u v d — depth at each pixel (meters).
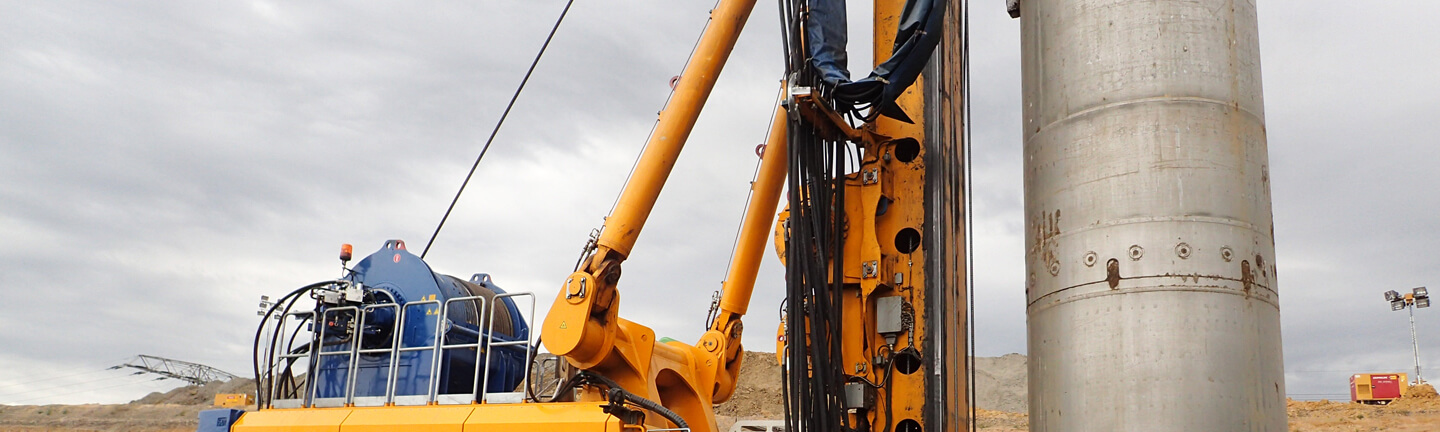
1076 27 10.16
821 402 10.72
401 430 10.90
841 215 11.73
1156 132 9.48
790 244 11.05
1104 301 9.27
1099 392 9.11
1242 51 9.93
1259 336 9.08
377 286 12.55
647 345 11.81
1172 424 8.73
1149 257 9.17
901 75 11.10
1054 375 9.59
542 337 11.02
